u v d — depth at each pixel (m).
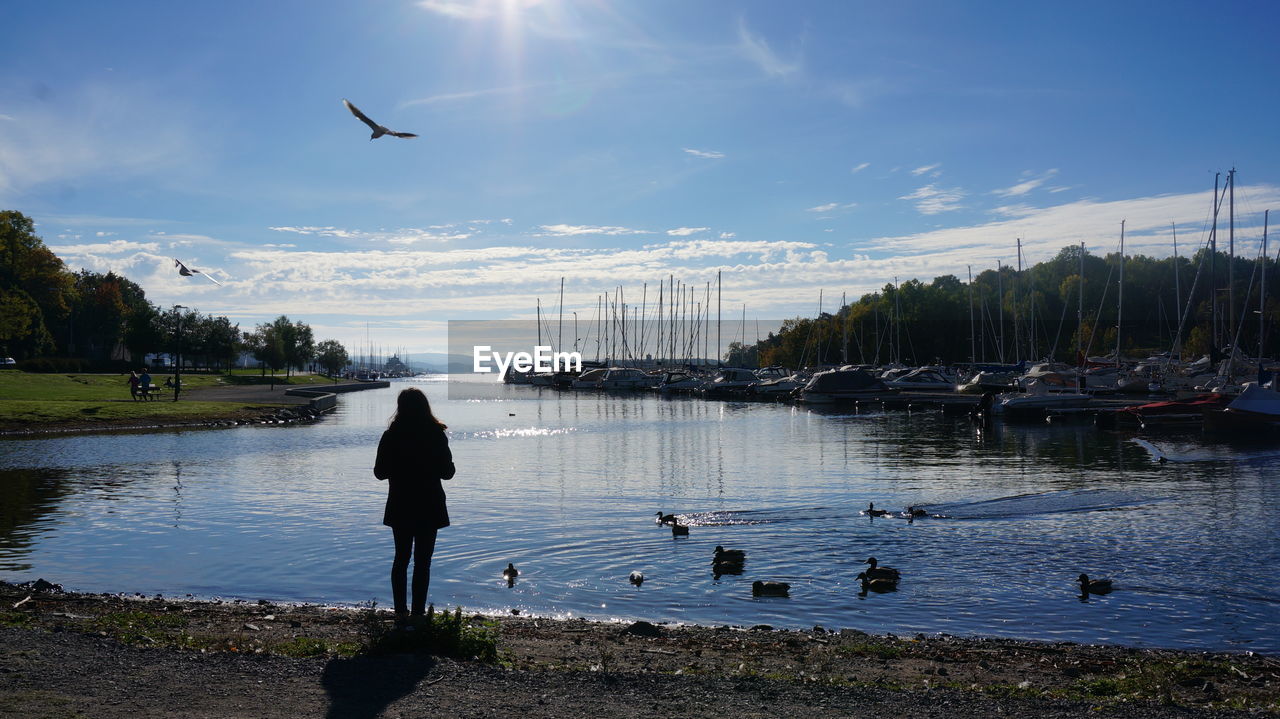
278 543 18.33
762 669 9.33
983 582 15.30
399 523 10.10
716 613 13.43
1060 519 21.64
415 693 7.39
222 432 50.81
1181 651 11.46
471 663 8.38
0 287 109.31
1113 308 142.75
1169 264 157.25
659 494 26.23
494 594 14.42
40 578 15.22
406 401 10.15
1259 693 9.00
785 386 105.88
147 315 126.19
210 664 8.11
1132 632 12.46
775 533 19.69
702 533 19.67
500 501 24.66
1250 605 13.84
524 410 83.19
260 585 14.88
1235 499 24.97
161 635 9.51
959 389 87.56
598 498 25.34
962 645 11.43
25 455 37.31
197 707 6.91
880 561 16.95
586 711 7.07
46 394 67.88
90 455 37.44
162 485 27.78
